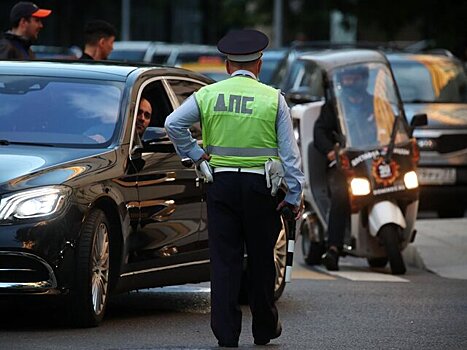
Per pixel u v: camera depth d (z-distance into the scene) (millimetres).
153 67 21547
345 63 28094
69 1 113875
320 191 28984
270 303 17000
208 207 16734
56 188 18062
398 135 27719
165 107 21172
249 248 16781
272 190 16562
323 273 27531
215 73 55812
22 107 20156
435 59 41844
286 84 39469
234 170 16562
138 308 21141
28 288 17875
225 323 16562
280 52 55375
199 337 18000
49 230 17844
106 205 18938
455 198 38906
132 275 19625
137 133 20062
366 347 17453
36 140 19562
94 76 20781
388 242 27141
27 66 21062
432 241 31234
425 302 22188
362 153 27359
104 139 19672
